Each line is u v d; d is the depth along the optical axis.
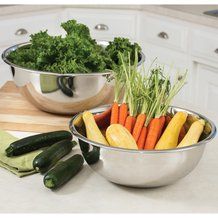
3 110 2.16
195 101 3.63
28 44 2.36
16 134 1.92
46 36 2.29
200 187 1.54
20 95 2.34
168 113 1.69
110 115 1.71
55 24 3.98
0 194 1.48
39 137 1.72
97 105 2.12
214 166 1.67
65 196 1.47
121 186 1.54
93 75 2.01
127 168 1.45
